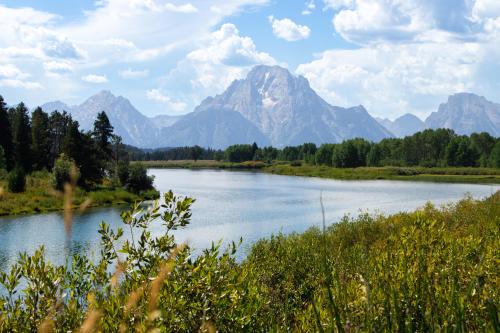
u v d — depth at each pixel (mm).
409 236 6801
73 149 74375
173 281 4219
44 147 103062
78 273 4840
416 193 77062
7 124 88375
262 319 4832
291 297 9023
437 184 105812
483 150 185250
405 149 189125
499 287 4805
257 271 10195
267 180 120562
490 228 10836
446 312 3400
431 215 19219
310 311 4773
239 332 4363
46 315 3949
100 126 99875
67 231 1748
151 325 3434
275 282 10344
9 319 3979
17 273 4281
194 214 48406
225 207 55000
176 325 3984
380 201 62438
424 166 178250
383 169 155000
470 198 25906
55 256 24797
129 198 62188
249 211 51062
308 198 67188
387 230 17125
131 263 4488
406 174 146500
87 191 62500
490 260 6066
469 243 7293
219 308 4352
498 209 18828
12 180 55938
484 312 3707
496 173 142000
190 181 113125
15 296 9414
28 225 38781
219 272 4590
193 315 4094
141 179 73000
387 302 3234
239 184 101812
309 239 15930
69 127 76750
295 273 10570
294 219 44406
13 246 29438
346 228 19047
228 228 38594
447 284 4566
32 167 91625
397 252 6227
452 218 17969
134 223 4832
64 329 3727
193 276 4344
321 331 2717
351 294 4512
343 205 57250
